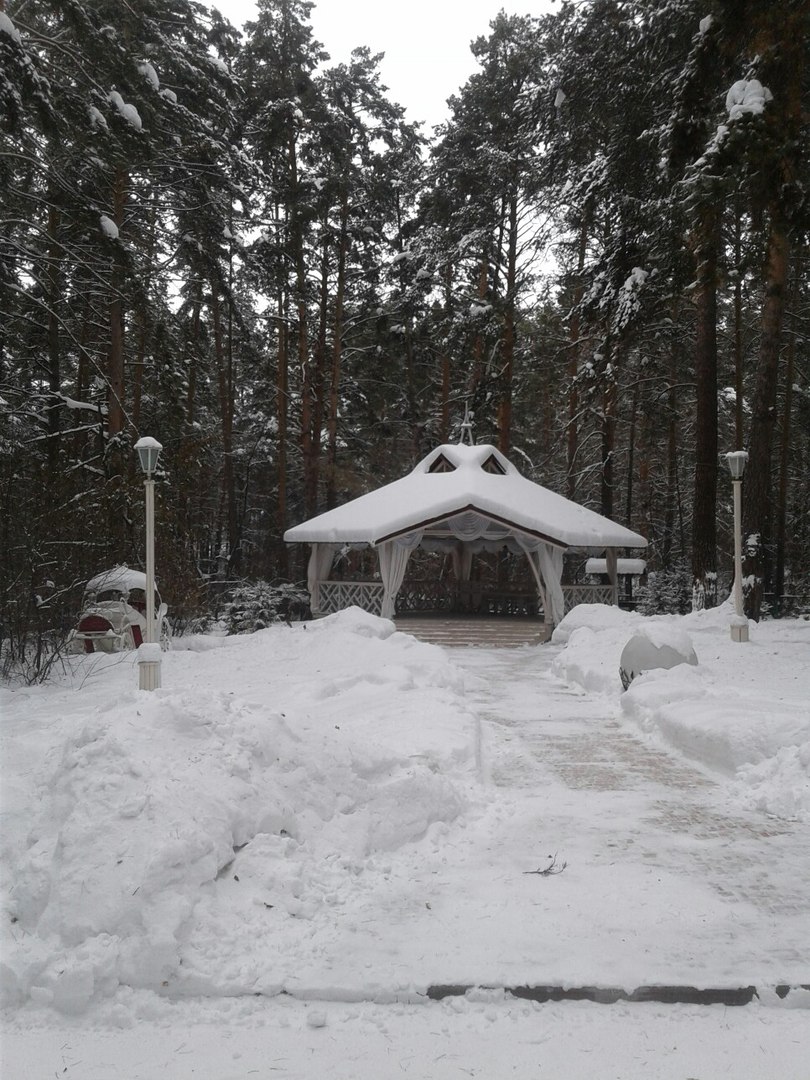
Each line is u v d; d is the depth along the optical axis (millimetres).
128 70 19156
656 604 32781
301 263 33344
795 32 14680
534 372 34938
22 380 27609
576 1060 3555
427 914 4883
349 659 14531
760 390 20125
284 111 30875
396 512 23953
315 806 5898
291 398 34531
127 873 4441
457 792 6906
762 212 16328
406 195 36562
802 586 37062
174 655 16516
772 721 8172
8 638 13930
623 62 21516
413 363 37875
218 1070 3492
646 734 9938
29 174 19891
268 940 4480
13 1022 3881
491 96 32656
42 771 6180
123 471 20906
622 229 23312
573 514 25234
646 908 4941
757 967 4211
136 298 21578
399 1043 3682
